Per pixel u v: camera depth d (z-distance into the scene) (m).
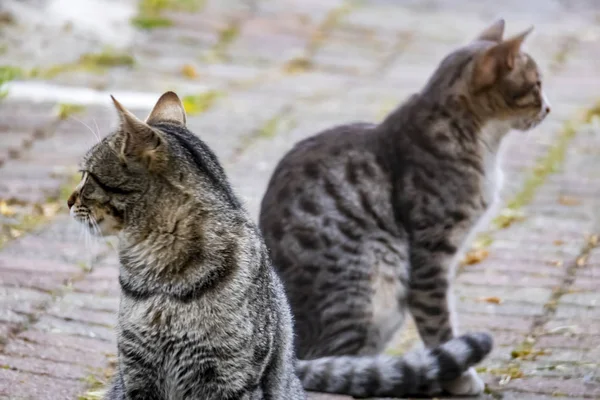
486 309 10.09
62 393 8.15
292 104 15.92
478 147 9.41
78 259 10.75
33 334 9.12
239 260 6.94
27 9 18.20
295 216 9.12
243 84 16.88
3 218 11.57
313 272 9.02
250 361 6.88
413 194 9.11
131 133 6.73
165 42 18.36
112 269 10.60
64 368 8.57
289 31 19.69
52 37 17.52
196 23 19.36
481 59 9.53
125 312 6.98
